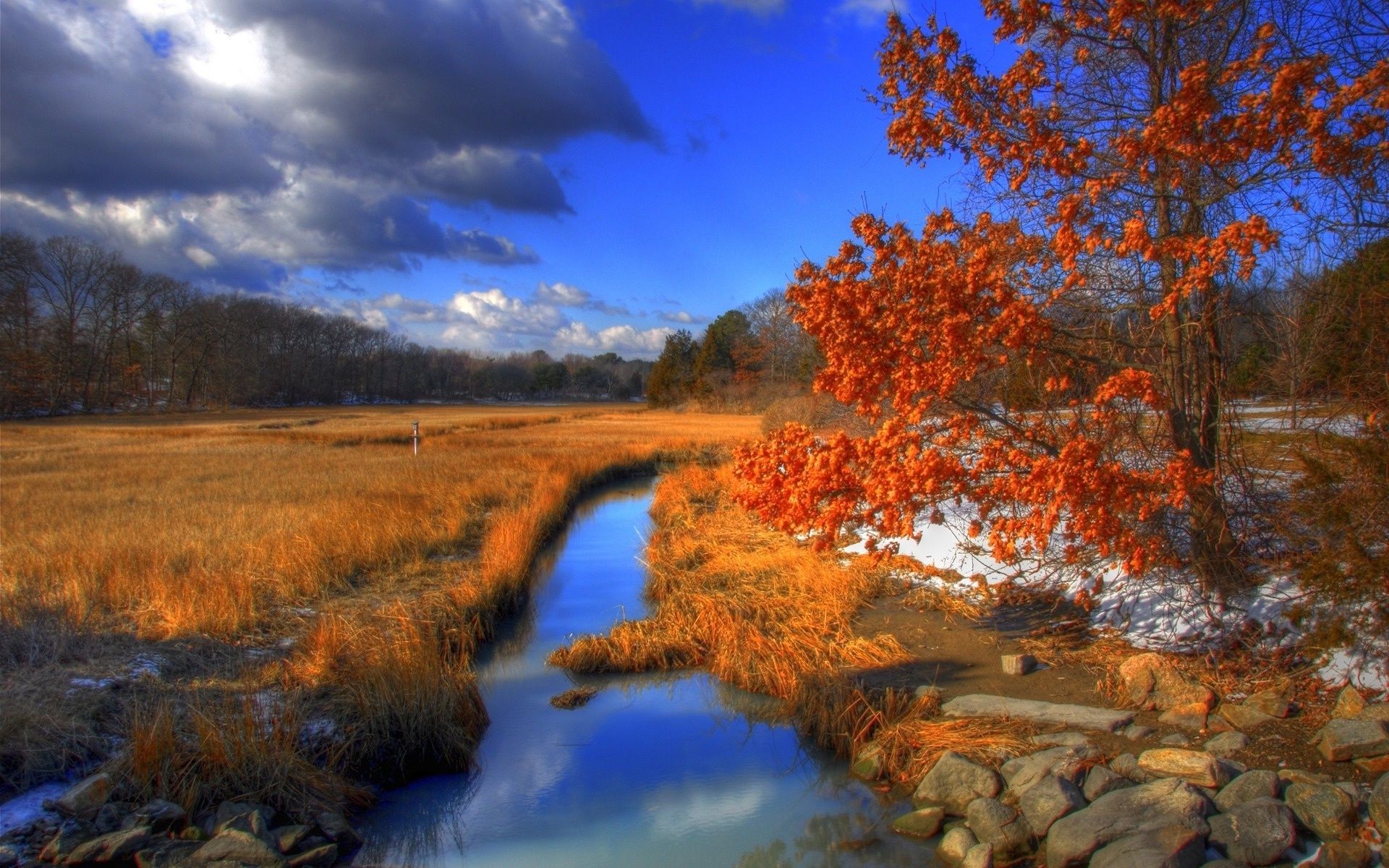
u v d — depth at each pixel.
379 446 30.44
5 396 58.72
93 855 4.26
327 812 5.03
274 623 7.98
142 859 4.25
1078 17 6.51
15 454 26.19
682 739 6.59
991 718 5.93
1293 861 3.97
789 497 6.11
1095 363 6.47
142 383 78.44
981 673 6.76
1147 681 5.83
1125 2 6.05
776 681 7.32
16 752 4.91
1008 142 6.58
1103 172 6.57
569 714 7.10
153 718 5.41
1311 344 5.92
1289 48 6.03
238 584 8.31
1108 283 6.64
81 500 15.06
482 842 5.11
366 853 4.96
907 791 5.54
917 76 6.71
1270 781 4.41
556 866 4.86
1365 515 5.10
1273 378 6.31
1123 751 5.21
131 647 6.85
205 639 7.22
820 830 5.19
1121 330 7.01
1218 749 4.98
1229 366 6.51
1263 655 5.91
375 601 9.02
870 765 5.77
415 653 6.68
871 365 5.74
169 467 21.69
